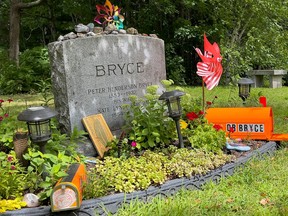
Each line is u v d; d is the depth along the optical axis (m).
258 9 16.47
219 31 17.59
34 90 16.69
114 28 6.30
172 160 4.78
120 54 6.23
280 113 9.50
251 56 17.64
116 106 6.20
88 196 3.91
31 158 4.21
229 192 4.37
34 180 4.09
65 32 26.48
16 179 3.99
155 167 4.53
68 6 20.33
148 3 19.25
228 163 5.06
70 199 3.55
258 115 6.13
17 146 4.58
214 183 4.71
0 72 17.41
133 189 4.12
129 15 19.52
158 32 19.45
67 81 5.55
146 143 5.38
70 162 4.40
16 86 16.66
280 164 5.33
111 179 4.19
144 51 6.64
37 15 24.14
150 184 4.29
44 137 4.16
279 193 4.29
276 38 17.56
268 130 6.11
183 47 19.12
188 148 5.37
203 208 3.90
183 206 3.92
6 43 29.11
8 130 5.48
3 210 3.66
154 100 5.89
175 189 4.38
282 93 14.26
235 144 5.73
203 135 5.39
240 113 6.21
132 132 5.51
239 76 17.11
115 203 3.92
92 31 6.08
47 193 3.70
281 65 18.62
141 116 5.50
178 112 5.24
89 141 5.64
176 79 18.08
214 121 6.27
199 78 19.27
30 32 28.88
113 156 5.18
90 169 4.66
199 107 6.41
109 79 6.09
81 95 5.72
